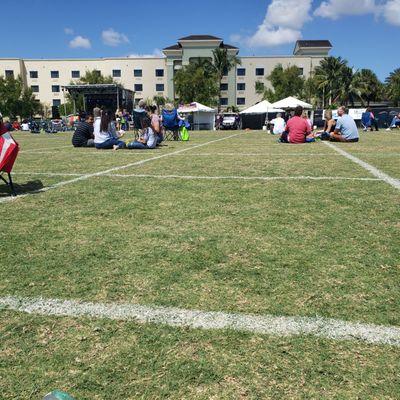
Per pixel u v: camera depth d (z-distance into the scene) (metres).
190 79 66.56
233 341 2.00
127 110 38.22
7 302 2.42
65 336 2.07
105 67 88.81
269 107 34.94
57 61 89.38
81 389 1.68
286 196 5.10
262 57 85.31
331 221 3.95
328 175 6.77
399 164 8.23
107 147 12.69
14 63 88.00
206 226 3.84
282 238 3.46
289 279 2.67
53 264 2.98
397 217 4.07
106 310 2.32
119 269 2.87
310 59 84.81
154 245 3.35
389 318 2.19
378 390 1.65
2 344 2.01
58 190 5.72
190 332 2.08
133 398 1.63
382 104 89.00
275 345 1.96
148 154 10.88
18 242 3.46
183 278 2.71
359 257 3.02
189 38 85.81
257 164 8.32
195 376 1.75
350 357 1.87
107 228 3.84
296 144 14.51
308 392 1.65
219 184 5.98
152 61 88.12
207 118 38.19
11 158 5.20
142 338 2.04
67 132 35.03
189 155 10.45
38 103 76.00
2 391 1.68
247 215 4.21
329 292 2.48
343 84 72.88
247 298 2.43
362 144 14.14
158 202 4.87
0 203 4.93
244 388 1.67
